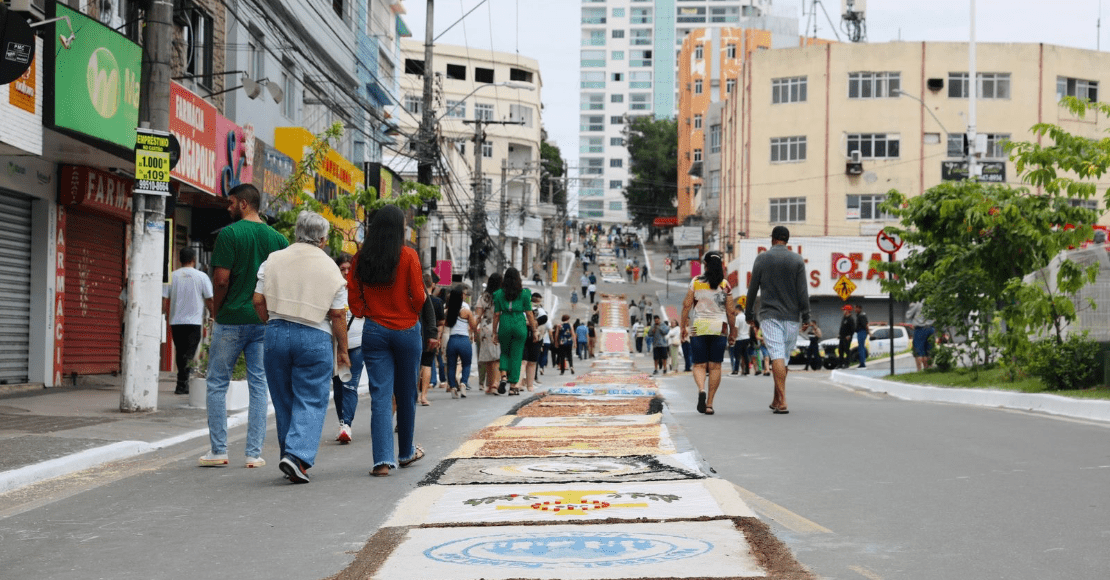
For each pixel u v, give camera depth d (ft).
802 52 194.18
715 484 23.91
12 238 53.88
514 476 25.80
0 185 51.01
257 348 30.50
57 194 56.65
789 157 195.42
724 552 17.10
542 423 40.09
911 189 189.06
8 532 21.21
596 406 48.62
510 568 16.31
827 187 192.13
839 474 26.55
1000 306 64.44
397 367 28.45
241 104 80.74
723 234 252.42
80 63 47.16
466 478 25.63
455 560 16.97
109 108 50.31
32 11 42.75
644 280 303.27
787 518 20.77
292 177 71.92
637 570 15.99
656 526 19.30
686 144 361.30
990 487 24.41
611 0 601.62
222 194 69.10
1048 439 33.99
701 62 351.05
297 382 27.30
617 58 601.62
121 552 19.08
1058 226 58.75
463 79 325.62
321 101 94.63
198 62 73.92
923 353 77.36
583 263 339.57
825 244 187.01
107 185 59.72
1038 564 16.85
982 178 126.11
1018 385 52.39
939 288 66.28
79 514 23.08
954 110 188.65
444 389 71.00
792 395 60.44
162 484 27.07
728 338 45.27
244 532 20.62
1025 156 50.98
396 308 28.09
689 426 39.04
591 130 601.21
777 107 196.34
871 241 185.78
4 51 38.58
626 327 233.76
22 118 43.06
